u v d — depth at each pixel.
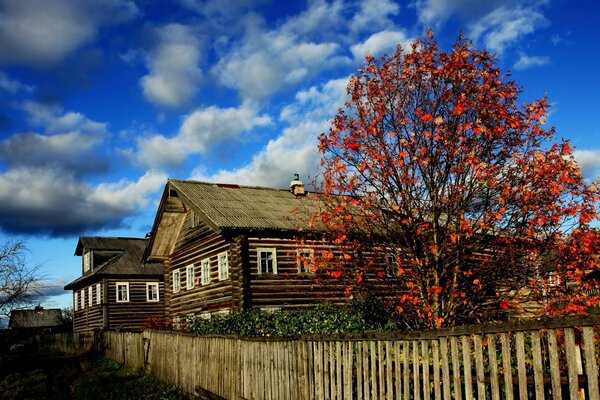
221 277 21.88
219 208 21.88
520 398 5.09
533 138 8.78
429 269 9.05
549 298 8.69
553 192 8.08
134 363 19.38
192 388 13.20
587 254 8.34
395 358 6.62
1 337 36.75
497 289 9.32
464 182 8.78
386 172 8.99
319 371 8.07
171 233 26.81
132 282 37.19
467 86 8.99
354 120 9.57
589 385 4.53
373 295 9.88
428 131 9.01
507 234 8.71
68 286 43.50
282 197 25.30
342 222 9.77
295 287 21.06
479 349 5.59
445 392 5.91
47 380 18.55
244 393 10.37
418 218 9.07
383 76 9.36
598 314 4.47
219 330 16.38
